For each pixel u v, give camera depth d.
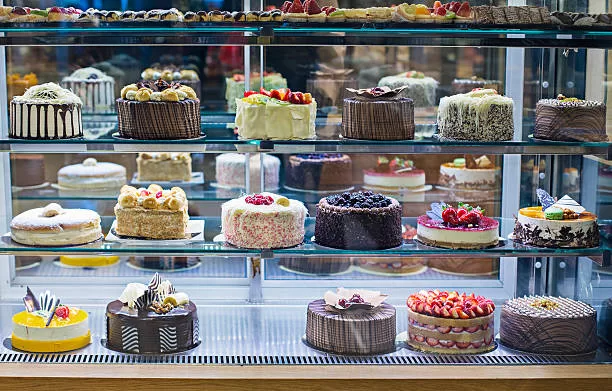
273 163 3.54
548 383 2.76
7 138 2.90
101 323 3.17
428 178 3.67
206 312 3.27
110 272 3.58
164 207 2.96
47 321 2.91
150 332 2.88
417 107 3.54
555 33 2.91
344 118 2.93
